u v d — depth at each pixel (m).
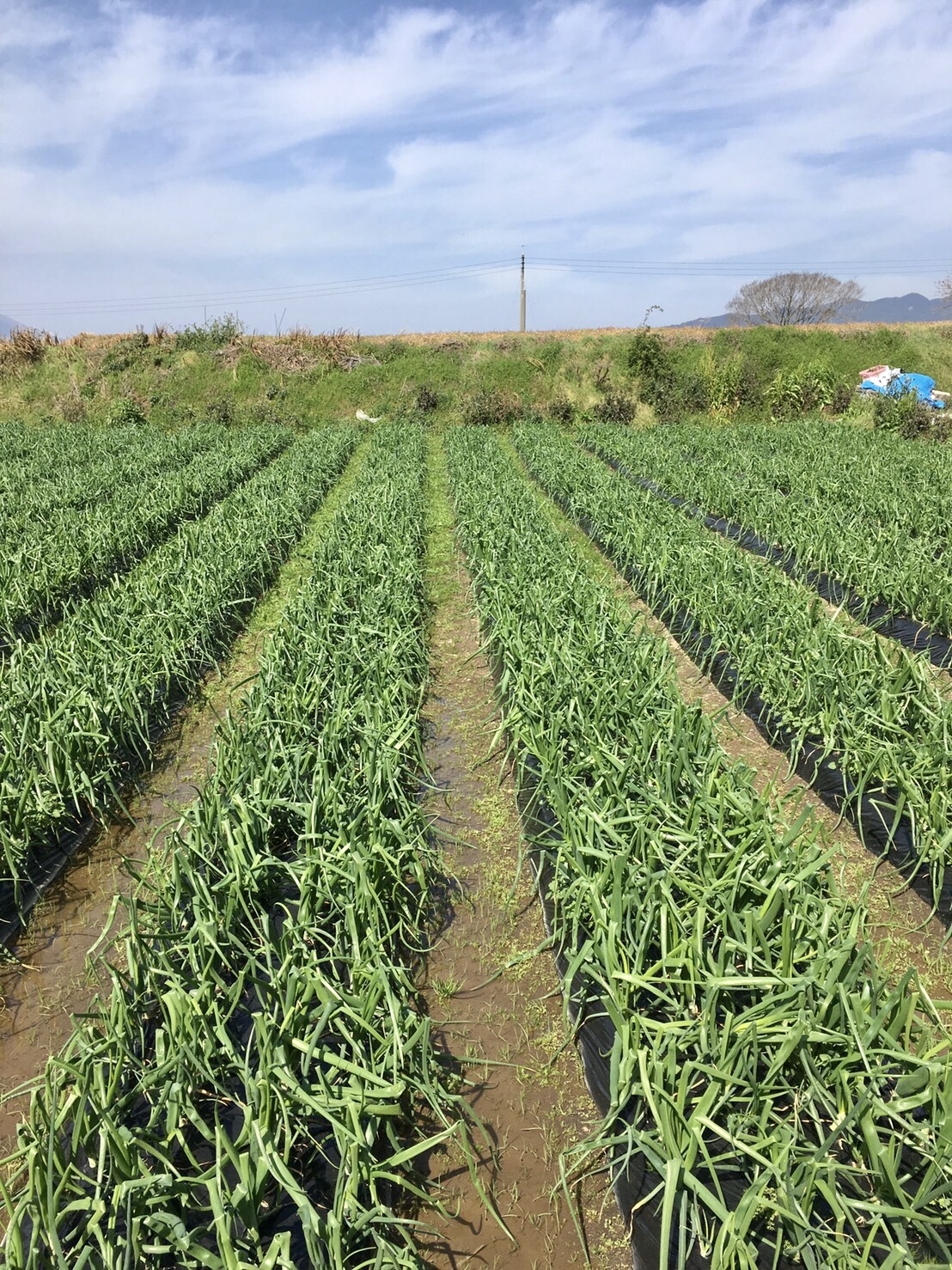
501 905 4.05
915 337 29.16
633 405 23.34
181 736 5.83
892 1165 2.21
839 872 4.17
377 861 3.52
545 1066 3.16
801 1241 2.20
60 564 8.54
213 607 7.17
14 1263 2.12
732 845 3.43
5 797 4.15
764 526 9.79
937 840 3.87
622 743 4.39
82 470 14.92
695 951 2.86
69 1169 2.28
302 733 4.68
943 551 8.70
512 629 6.00
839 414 23.83
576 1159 2.80
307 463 14.82
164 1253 2.15
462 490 12.02
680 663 6.82
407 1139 2.85
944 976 3.52
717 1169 2.42
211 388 24.58
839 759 4.80
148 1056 2.89
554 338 27.62
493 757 5.39
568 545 8.91
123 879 4.38
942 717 4.50
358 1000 2.81
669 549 8.27
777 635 5.87
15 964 3.79
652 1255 2.42
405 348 26.53
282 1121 2.53
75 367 25.20
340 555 8.30
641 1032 2.70
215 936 3.13
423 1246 2.55
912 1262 2.07
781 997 2.63
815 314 47.41
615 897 3.01
